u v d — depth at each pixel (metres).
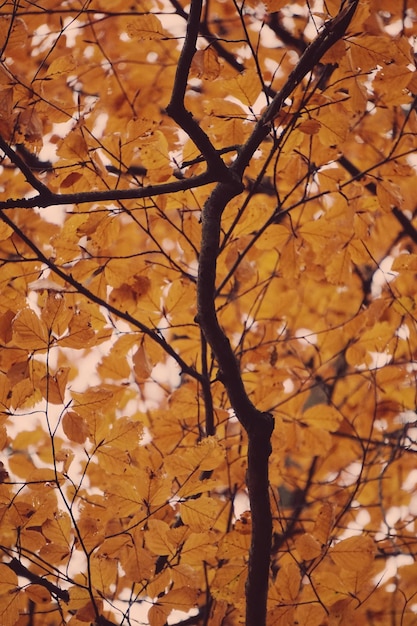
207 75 3.04
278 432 3.42
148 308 3.37
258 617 2.99
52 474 3.10
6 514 3.08
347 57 3.08
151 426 3.62
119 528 3.19
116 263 3.32
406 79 3.11
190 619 3.30
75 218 3.25
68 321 3.05
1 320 3.12
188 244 3.39
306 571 3.15
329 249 3.39
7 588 3.08
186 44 2.91
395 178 3.52
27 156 3.52
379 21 3.24
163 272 3.46
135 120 3.17
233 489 3.44
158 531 3.05
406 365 3.62
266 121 3.05
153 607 3.06
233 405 2.96
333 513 3.14
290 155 3.36
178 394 3.35
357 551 3.14
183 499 3.06
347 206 3.36
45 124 3.52
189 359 3.53
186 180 3.04
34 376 3.12
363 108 3.14
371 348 3.57
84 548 3.08
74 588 3.08
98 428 3.07
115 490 3.05
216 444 3.03
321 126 3.18
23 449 3.60
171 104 2.94
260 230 3.37
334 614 3.13
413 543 3.62
